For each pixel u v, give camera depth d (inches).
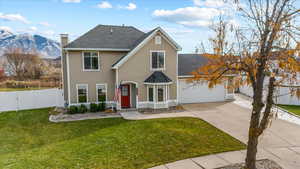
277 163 277.9
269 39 215.0
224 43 241.4
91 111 648.4
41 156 313.3
